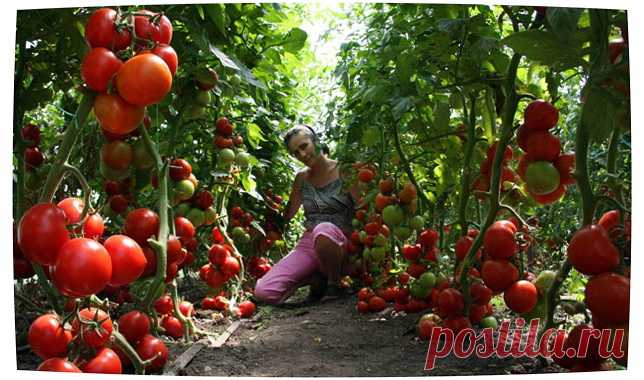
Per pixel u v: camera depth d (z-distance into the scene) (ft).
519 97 4.96
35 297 6.12
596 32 3.68
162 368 4.87
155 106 5.74
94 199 6.98
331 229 10.07
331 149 13.09
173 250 4.61
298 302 10.34
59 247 3.15
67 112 6.15
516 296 4.48
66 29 4.59
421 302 7.11
